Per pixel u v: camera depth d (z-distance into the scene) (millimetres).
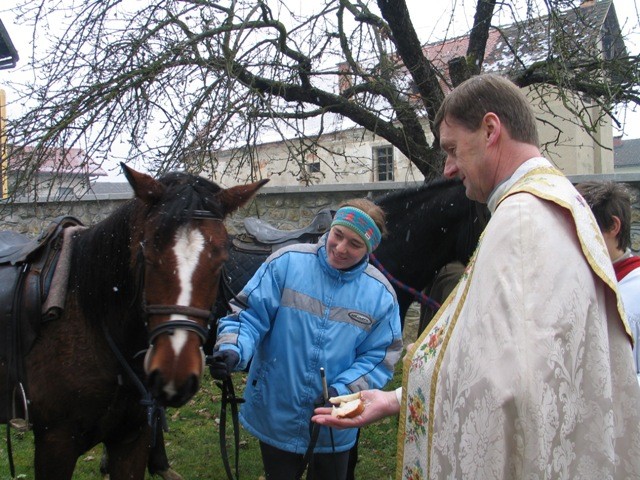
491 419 997
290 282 2217
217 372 1967
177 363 1824
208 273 1947
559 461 995
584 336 1044
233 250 3391
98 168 5203
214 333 3209
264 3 4945
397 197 3350
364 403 1655
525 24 5430
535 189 1126
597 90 5477
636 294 1815
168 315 1884
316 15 5473
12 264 2469
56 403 2271
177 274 1898
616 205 1931
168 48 4844
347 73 5492
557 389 989
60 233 2547
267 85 5430
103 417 2324
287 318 2205
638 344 1735
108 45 4953
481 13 5664
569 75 5297
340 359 2209
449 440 1110
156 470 3594
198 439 4441
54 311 2273
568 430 1006
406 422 1406
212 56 4824
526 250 1062
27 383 2320
